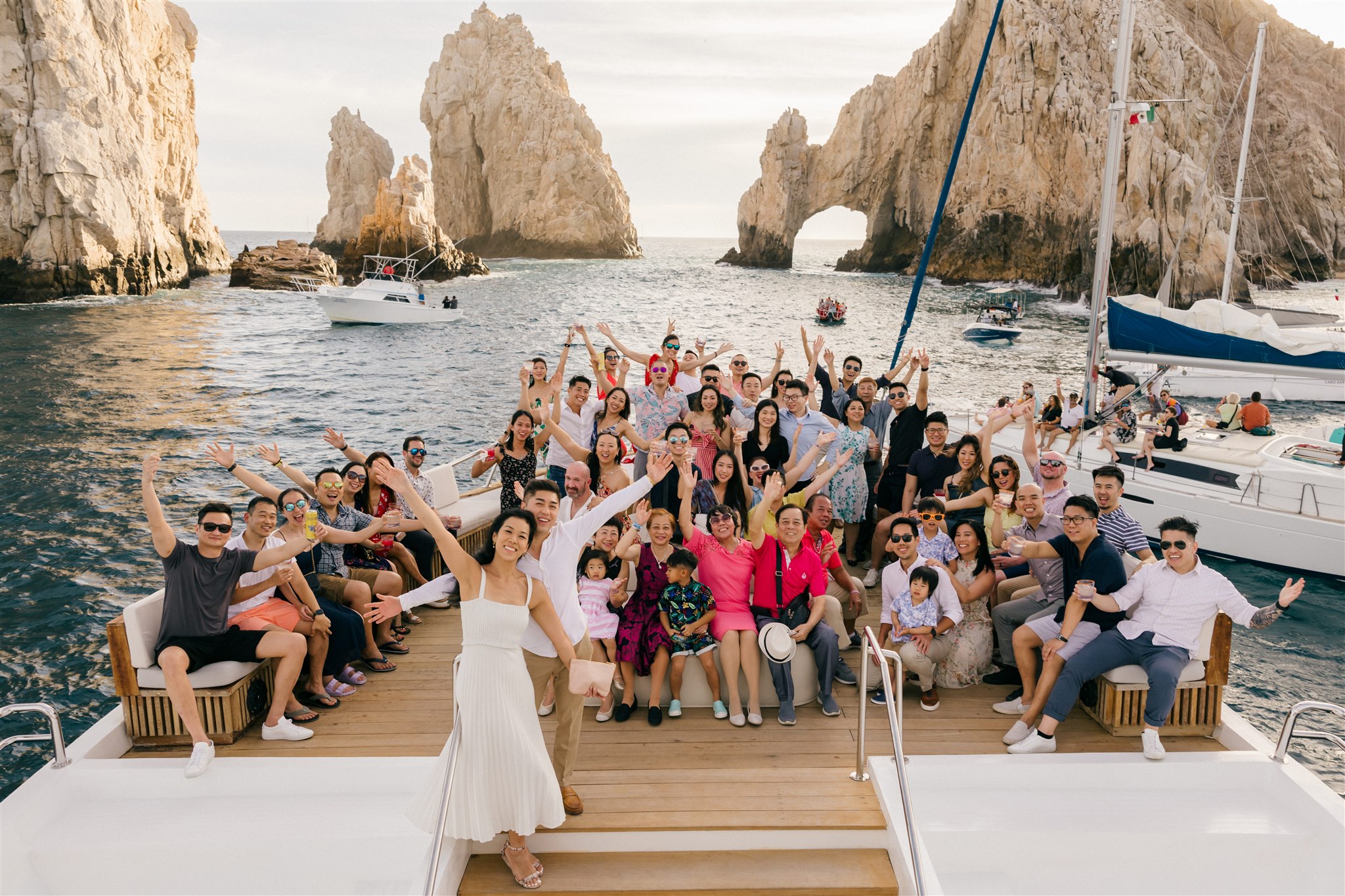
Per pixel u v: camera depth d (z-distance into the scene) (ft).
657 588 19.63
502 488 29.50
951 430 52.80
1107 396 54.24
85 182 180.04
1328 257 285.43
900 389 30.73
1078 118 225.76
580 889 13.96
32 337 133.59
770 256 354.33
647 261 442.50
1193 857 15.72
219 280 248.93
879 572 27.27
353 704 20.02
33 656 35.32
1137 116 42.11
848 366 32.50
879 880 14.35
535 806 13.53
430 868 12.22
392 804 16.43
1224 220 192.95
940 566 20.11
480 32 470.39
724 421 26.48
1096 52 232.73
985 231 253.65
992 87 253.65
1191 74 226.79
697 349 34.60
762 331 162.30
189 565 17.74
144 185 198.18
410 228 270.05
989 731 18.90
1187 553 17.84
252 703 18.78
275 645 18.13
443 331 157.28
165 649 17.43
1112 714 18.58
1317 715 30.81
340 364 119.34
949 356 129.49
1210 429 52.80
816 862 14.80
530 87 453.99
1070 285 216.54
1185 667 18.21
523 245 459.32
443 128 464.24
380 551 23.79
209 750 17.12
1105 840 15.76
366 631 21.27
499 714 13.21
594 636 19.17
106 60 188.03
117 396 93.91
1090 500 18.67
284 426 81.41
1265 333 40.16
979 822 15.89
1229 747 18.34
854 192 328.49
